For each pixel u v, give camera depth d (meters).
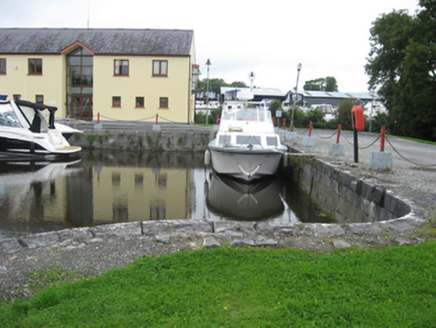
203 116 41.50
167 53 31.77
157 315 2.94
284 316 2.92
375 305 3.05
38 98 32.97
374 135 29.47
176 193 12.77
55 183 13.41
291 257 4.13
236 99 22.73
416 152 16.38
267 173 14.48
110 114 32.53
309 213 11.12
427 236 5.02
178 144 25.22
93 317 2.93
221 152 13.94
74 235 4.89
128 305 3.07
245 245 4.61
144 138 25.16
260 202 12.27
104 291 3.34
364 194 8.77
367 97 65.75
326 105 52.34
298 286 3.42
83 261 4.12
